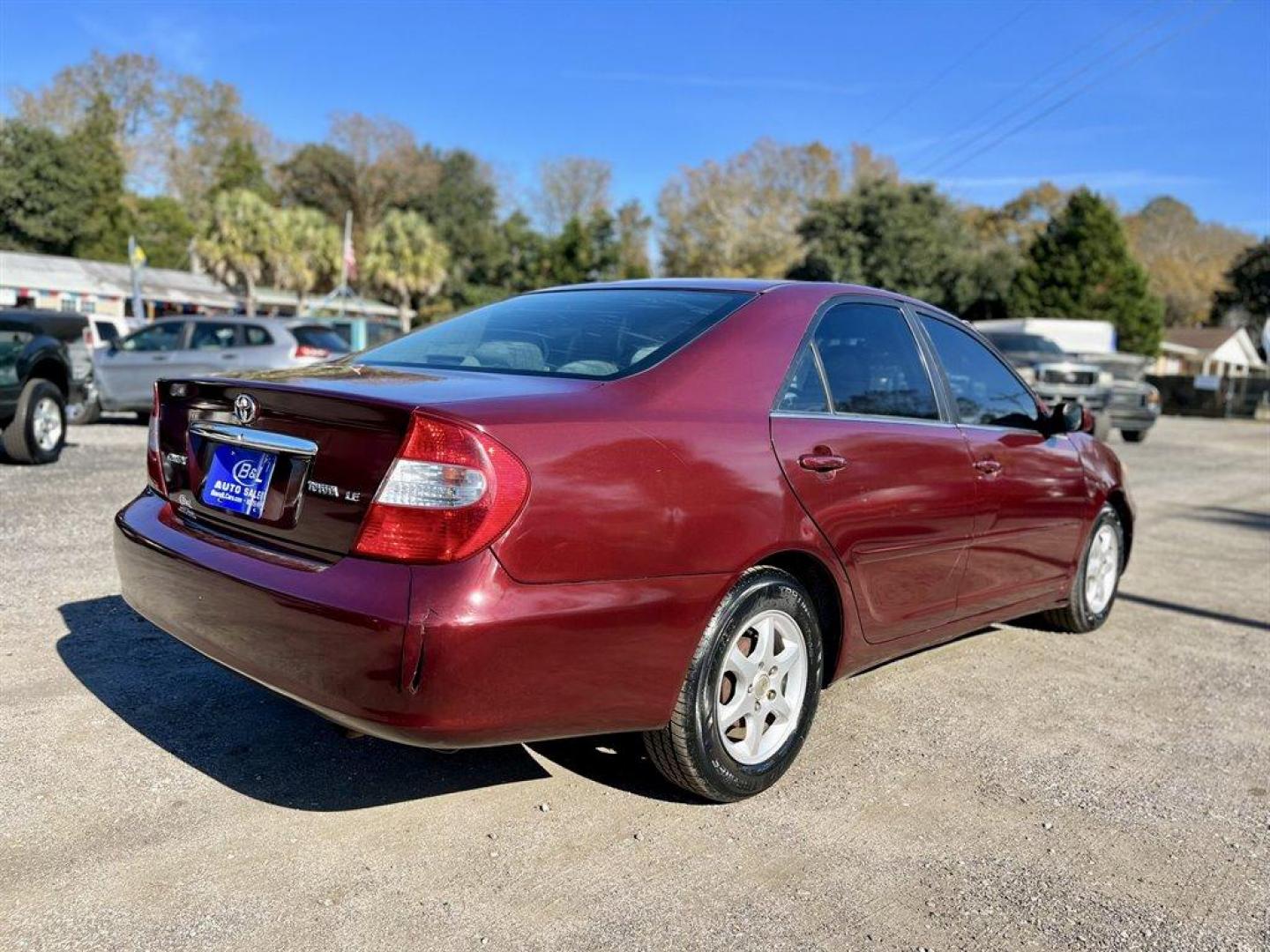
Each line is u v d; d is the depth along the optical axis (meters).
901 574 3.48
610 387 2.77
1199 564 7.15
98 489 7.45
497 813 2.88
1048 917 2.51
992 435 4.02
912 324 3.85
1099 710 4.00
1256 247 59.34
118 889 2.40
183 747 3.15
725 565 2.78
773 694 3.05
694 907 2.46
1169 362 54.69
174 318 12.60
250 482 2.73
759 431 2.96
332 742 3.26
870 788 3.17
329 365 3.37
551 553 2.43
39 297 38.06
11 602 4.48
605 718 2.60
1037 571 4.40
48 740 3.14
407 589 2.32
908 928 2.42
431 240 47.22
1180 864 2.80
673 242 67.50
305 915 2.34
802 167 65.50
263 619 2.51
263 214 42.12
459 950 2.24
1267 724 3.93
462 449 2.36
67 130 58.88
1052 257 43.94
